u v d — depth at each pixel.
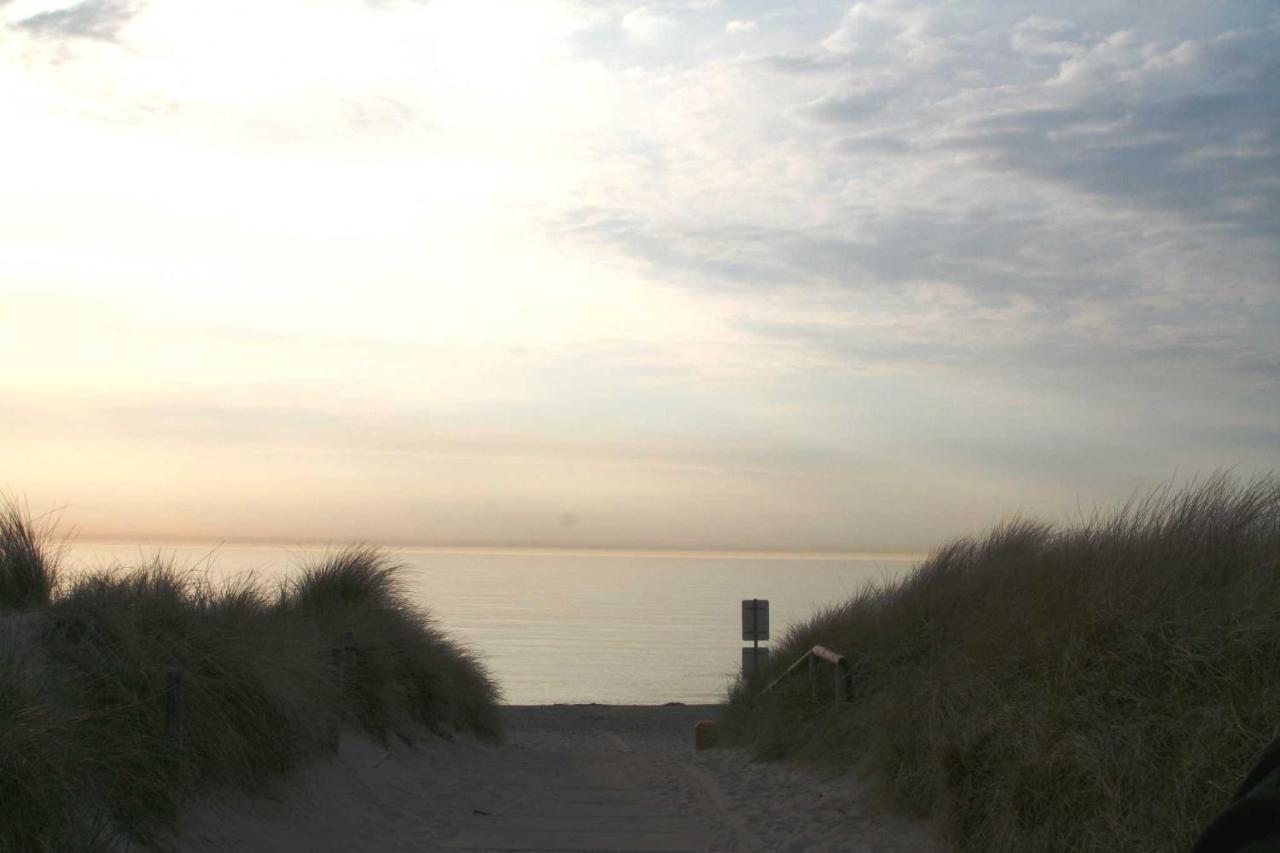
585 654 75.69
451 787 9.95
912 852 6.80
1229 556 6.70
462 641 15.88
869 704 10.19
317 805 7.35
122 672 5.89
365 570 13.44
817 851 7.09
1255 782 1.43
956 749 6.70
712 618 124.81
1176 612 6.26
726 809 8.87
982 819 6.38
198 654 6.60
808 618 15.63
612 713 25.44
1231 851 1.29
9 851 4.31
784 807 8.70
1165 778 5.38
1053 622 7.02
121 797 5.29
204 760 6.27
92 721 5.50
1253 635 5.69
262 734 6.98
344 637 10.73
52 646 5.93
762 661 16.03
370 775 9.02
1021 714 6.49
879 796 8.05
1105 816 5.40
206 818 6.02
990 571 10.40
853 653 11.25
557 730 22.48
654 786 10.70
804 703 11.91
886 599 12.38
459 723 13.73
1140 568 6.97
